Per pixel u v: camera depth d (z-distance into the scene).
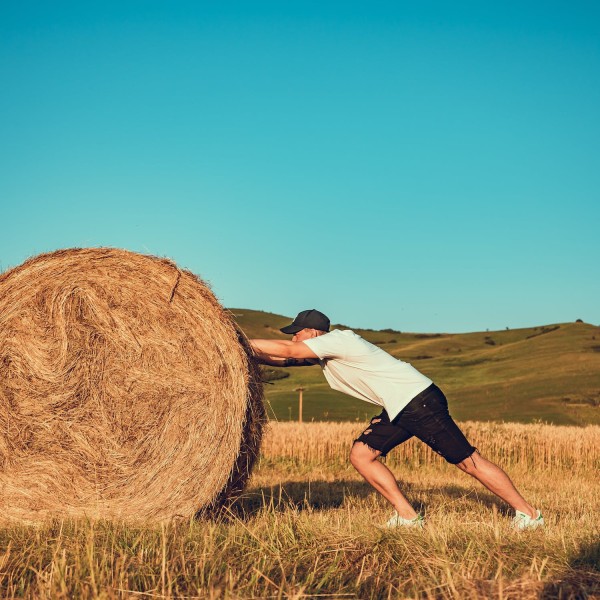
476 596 3.69
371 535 4.92
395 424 6.13
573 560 4.54
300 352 6.23
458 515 6.65
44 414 6.10
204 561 4.20
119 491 6.06
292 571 4.35
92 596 3.69
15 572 4.14
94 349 6.18
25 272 6.29
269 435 15.71
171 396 6.18
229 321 6.30
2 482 6.04
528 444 16.12
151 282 6.30
